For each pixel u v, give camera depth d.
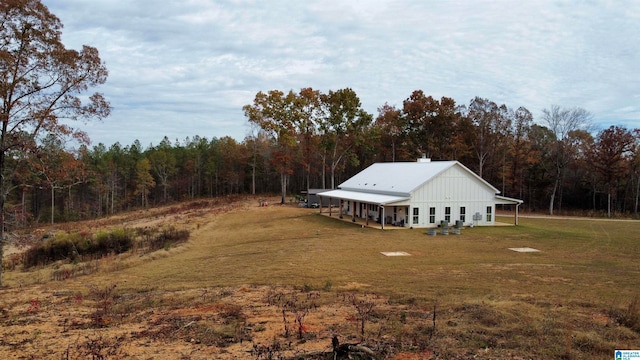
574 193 59.69
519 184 60.59
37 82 18.52
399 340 8.17
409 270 17.56
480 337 8.32
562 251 22.64
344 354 6.96
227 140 89.62
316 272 17.41
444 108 60.56
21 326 10.15
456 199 34.56
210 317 10.42
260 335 8.74
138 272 19.44
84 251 27.19
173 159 83.56
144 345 8.25
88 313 11.55
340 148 67.06
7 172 19.92
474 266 18.33
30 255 26.44
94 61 19.81
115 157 82.81
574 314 10.16
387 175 42.28
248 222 40.25
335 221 38.50
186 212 53.06
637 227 34.62
